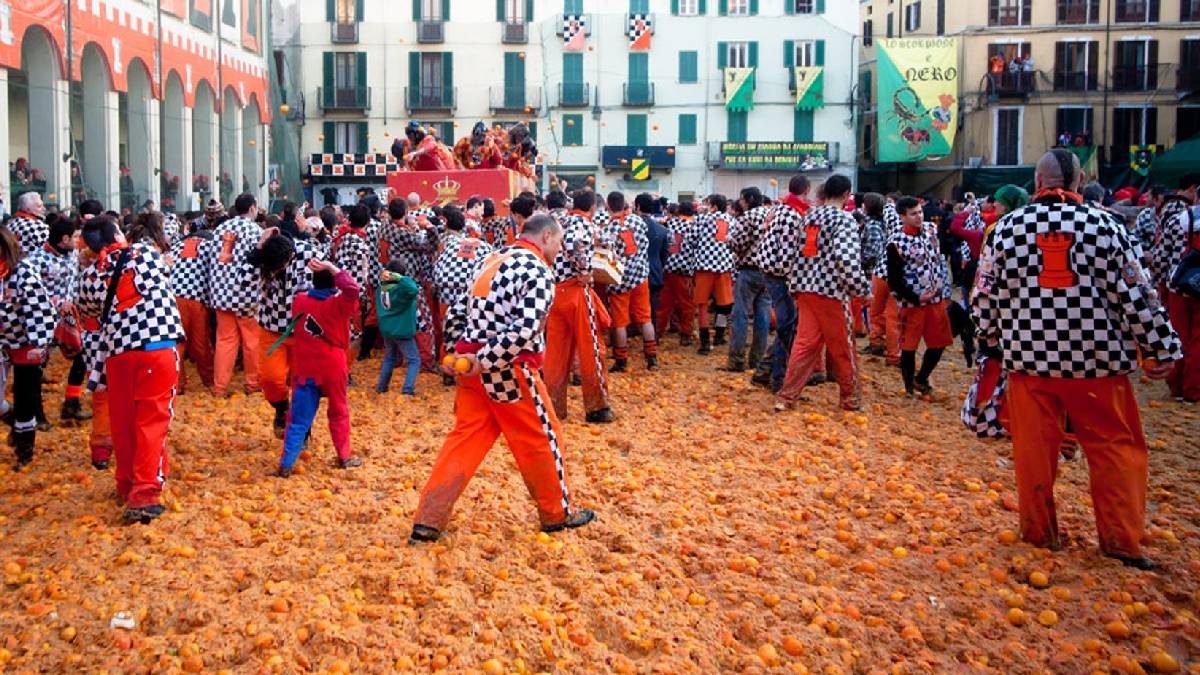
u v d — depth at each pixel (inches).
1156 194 498.3
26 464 285.3
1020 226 207.2
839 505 253.1
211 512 241.9
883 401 377.1
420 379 433.1
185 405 370.9
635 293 446.9
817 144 1828.2
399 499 253.3
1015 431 218.2
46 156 842.8
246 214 389.1
